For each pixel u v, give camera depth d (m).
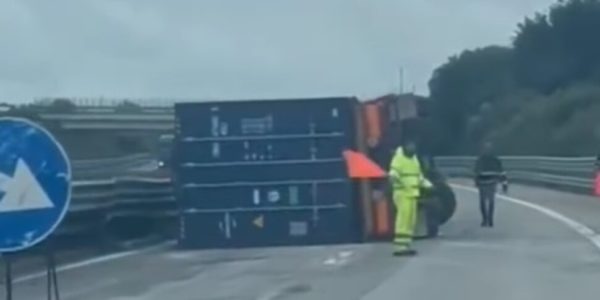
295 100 25.45
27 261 22.16
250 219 25.45
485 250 22.80
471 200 41.78
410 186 22.22
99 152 64.81
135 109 65.12
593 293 16.12
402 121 25.70
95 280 19.23
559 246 23.23
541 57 89.31
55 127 57.25
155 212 28.02
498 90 92.75
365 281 17.98
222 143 25.61
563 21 88.25
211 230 25.45
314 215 25.36
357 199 25.42
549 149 74.00
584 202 38.47
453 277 18.25
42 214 7.74
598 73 85.69
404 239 22.19
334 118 25.38
